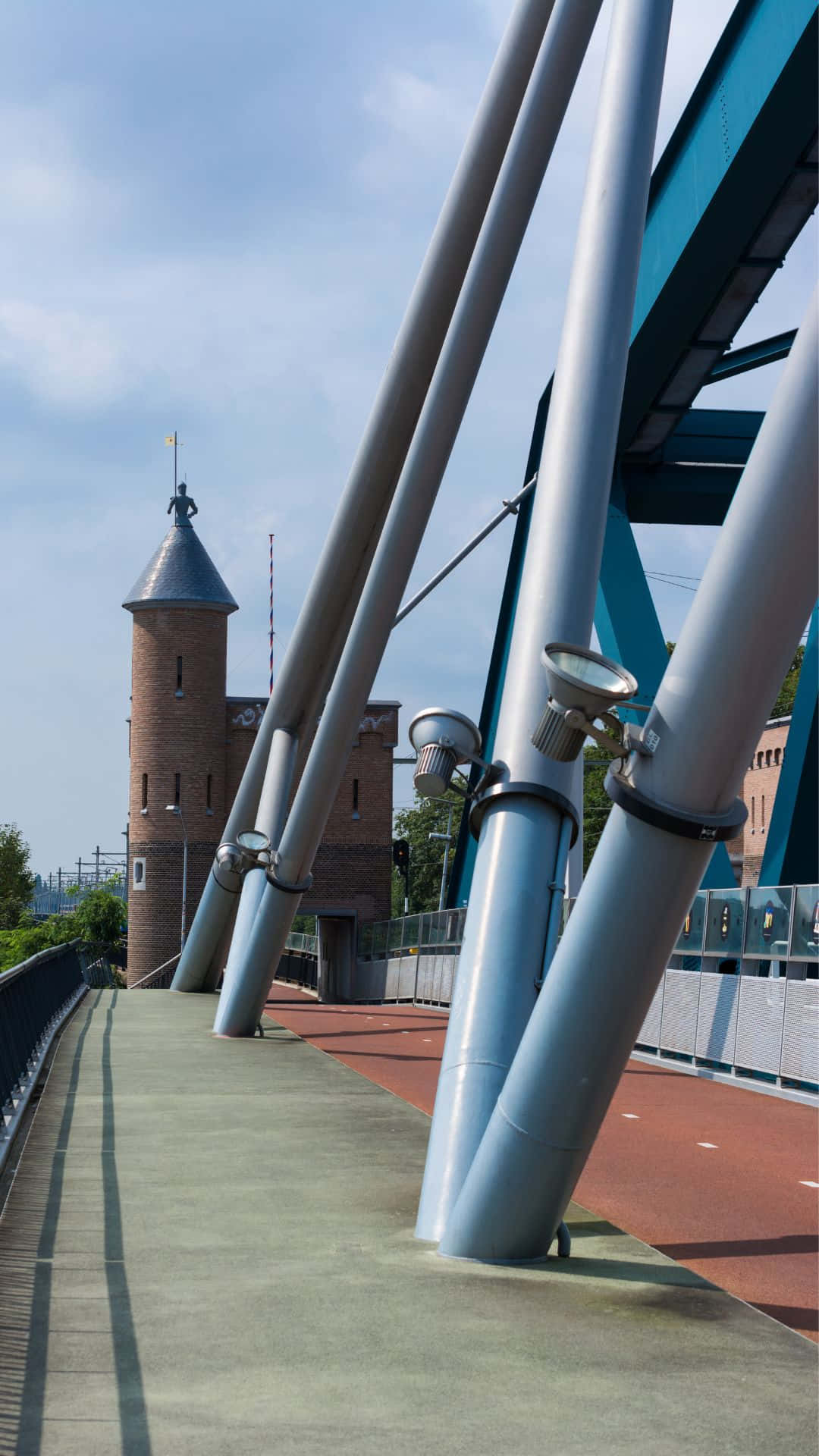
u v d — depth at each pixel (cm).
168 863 5594
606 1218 871
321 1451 440
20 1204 822
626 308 1007
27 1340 557
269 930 2052
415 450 1435
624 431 2667
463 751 908
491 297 1298
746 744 621
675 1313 604
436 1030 2352
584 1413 477
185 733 5634
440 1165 786
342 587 2144
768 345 2517
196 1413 474
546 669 654
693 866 638
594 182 1046
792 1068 1477
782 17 1823
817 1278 726
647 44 1075
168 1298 620
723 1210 897
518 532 2794
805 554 584
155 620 5672
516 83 1423
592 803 7381
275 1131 1107
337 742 1869
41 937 9288
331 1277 659
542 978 852
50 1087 1400
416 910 11969
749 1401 491
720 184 2012
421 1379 511
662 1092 1541
